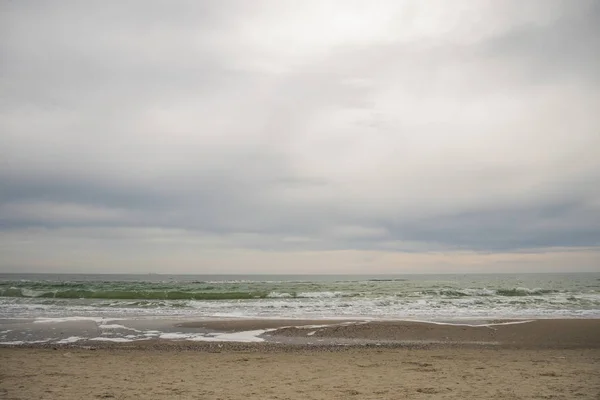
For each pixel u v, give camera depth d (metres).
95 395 7.38
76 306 25.09
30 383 8.32
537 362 10.93
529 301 28.39
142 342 14.53
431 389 7.83
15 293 31.77
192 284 51.12
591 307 25.05
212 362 10.94
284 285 50.75
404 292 35.53
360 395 7.39
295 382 8.50
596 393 7.50
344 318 20.22
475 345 14.31
